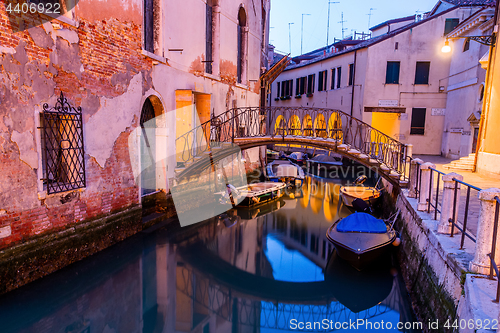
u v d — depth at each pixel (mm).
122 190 8211
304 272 8047
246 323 6004
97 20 7270
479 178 10836
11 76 5516
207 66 12711
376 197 12578
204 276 7625
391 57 19625
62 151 6547
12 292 5621
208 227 10344
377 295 7062
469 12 18797
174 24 10242
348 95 21562
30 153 5879
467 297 3537
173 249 8594
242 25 15906
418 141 19984
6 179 5516
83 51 6938
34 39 5879
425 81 19641
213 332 5613
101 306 6141
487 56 12156
